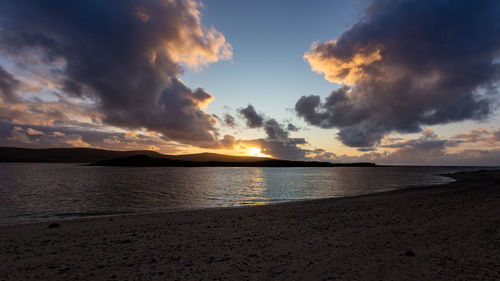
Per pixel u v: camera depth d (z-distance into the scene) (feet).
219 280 24.59
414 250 33.30
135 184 202.08
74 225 52.29
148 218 60.59
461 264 28.12
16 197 119.96
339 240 38.65
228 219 57.88
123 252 33.68
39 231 46.70
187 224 52.37
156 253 33.22
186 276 25.62
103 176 315.99
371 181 244.01
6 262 30.04
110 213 79.15
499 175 271.08
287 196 127.44
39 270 27.50
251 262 29.58
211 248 35.24
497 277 24.67
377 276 25.21
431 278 24.62
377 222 51.65
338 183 221.25
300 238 40.19
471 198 86.99
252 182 236.63
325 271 26.63
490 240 37.22
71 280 24.86
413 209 66.85
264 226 49.65
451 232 42.19
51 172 410.52
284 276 25.43
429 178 291.17
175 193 140.97
